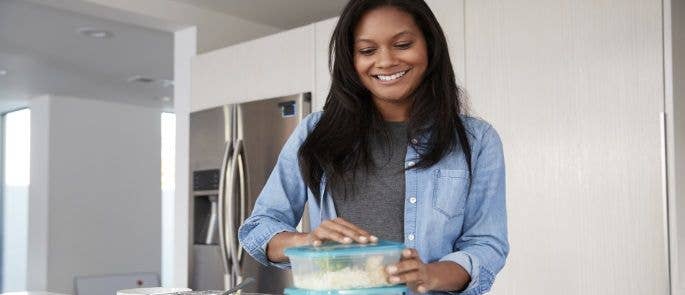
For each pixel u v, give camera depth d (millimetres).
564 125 2660
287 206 1419
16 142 8156
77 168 7230
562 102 2670
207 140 3969
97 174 7355
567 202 2645
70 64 5801
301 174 1385
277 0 4141
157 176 7824
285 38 3627
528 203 2752
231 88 3896
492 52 2883
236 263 3668
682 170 2416
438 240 1319
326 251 1011
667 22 2412
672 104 2389
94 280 6059
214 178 3895
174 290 1588
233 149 3787
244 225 1385
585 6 2623
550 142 2697
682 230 2389
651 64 2447
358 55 1291
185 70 4344
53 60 5660
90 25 4645
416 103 1317
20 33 4844
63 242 7078
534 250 2729
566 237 2643
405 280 1030
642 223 2449
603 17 2576
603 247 2543
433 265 1151
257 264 3619
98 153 7387
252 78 3783
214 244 3959
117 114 7559
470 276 1197
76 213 7180
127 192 7559
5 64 5805
